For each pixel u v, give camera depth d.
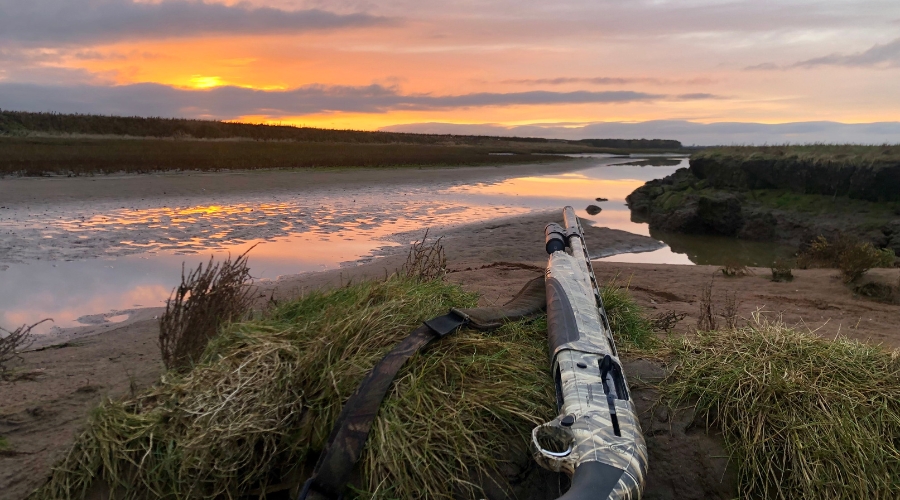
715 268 11.40
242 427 2.57
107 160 27.83
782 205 20.97
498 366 3.00
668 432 2.87
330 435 2.50
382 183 27.45
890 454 2.58
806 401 2.78
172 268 9.67
